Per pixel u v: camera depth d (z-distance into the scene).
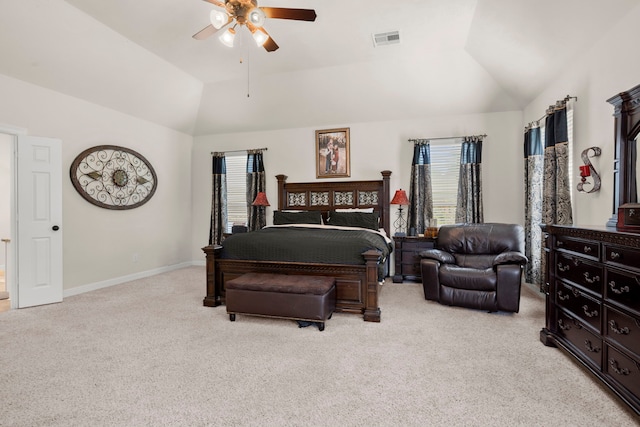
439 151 5.18
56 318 3.25
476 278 3.34
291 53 4.23
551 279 2.55
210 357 2.39
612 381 1.84
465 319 3.18
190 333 2.85
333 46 4.06
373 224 4.90
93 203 4.41
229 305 3.09
